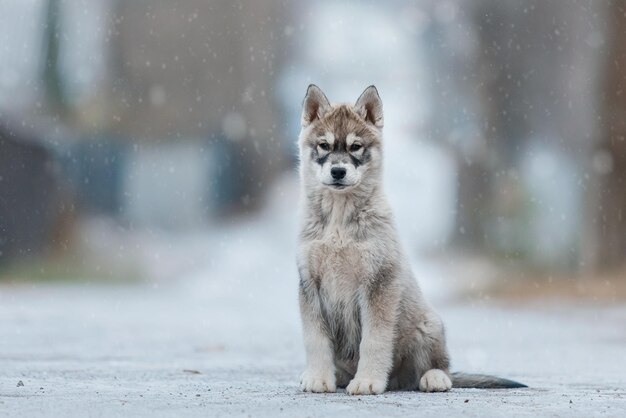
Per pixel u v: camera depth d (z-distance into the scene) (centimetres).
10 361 1515
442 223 5456
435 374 1135
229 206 6338
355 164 1159
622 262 4188
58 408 957
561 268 4153
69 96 5919
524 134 5025
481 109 5266
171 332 2191
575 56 4725
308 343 1135
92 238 5181
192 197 6262
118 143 6103
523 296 3488
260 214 6144
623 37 4550
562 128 4703
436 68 5856
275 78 6738
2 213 4550
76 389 1136
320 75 6769
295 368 1491
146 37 6469
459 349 1877
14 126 4738
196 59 6575
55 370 1382
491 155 5106
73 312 2702
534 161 4722
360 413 929
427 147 5847
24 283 4012
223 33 6644
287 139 6606
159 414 922
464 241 4997
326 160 1163
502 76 5181
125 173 6034
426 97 5912
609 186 4369
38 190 4803
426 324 1159
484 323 2527
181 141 6381
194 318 2602
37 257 4634
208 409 955
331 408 962
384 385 1108
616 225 4278
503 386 1180
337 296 1138
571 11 4753
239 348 1872
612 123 4488
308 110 1237
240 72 6669
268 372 1421
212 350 1808
